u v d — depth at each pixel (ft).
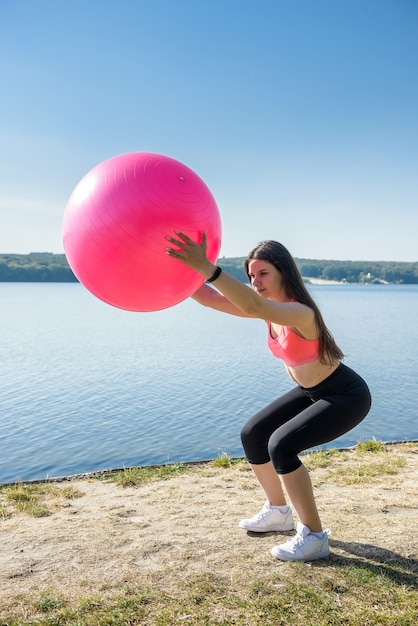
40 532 12.60
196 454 29.07
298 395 11.60
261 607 9.25
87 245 9.39
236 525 12.85
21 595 9.71
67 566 10.81
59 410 40.06
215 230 9.85
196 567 10.68
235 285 9.37
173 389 48.80
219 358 71.15
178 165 9.82
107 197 9.18
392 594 9.61
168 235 9.09
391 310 217.36
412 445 20.88
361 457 19.12
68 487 16.20
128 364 65.26
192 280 9.93
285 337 10.80
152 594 9.67
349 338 101.81
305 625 8.77
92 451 29.63
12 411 39.73
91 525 13.02
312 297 10.85
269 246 10.89
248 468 18.11
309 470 17.58
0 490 16.28
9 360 68.49
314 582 10.02
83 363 66.03
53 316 164.76
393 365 65.67
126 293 9.78
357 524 12.68
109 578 10.30
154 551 11.45
